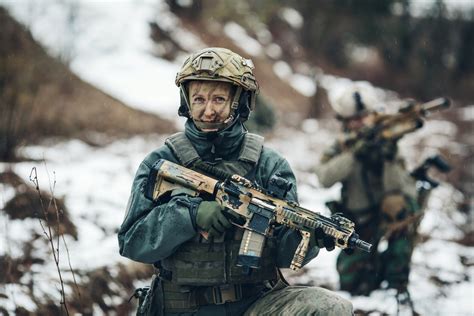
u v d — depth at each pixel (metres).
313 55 44.66
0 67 16.28
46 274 7.76
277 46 42.56
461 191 15.05
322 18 44.75
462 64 46.62
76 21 26.78
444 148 21.70
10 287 7.26
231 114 4.61
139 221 4.53
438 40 46.59
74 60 26.34
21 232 8.70
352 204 8.68
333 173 8.53
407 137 24.94
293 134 25.94
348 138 8.65
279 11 43.53
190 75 4.53
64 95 22.39
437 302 8.22
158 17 33.50
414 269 9.54
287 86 38.72
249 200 4.42
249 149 4.64
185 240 4.39
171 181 4.50
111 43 29.31
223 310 4.54
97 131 20.33
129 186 12.38
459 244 10.93
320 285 8.97
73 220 9.67
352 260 8.61
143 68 28.47
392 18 46.56
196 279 4.49
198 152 4.62
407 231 8.50
